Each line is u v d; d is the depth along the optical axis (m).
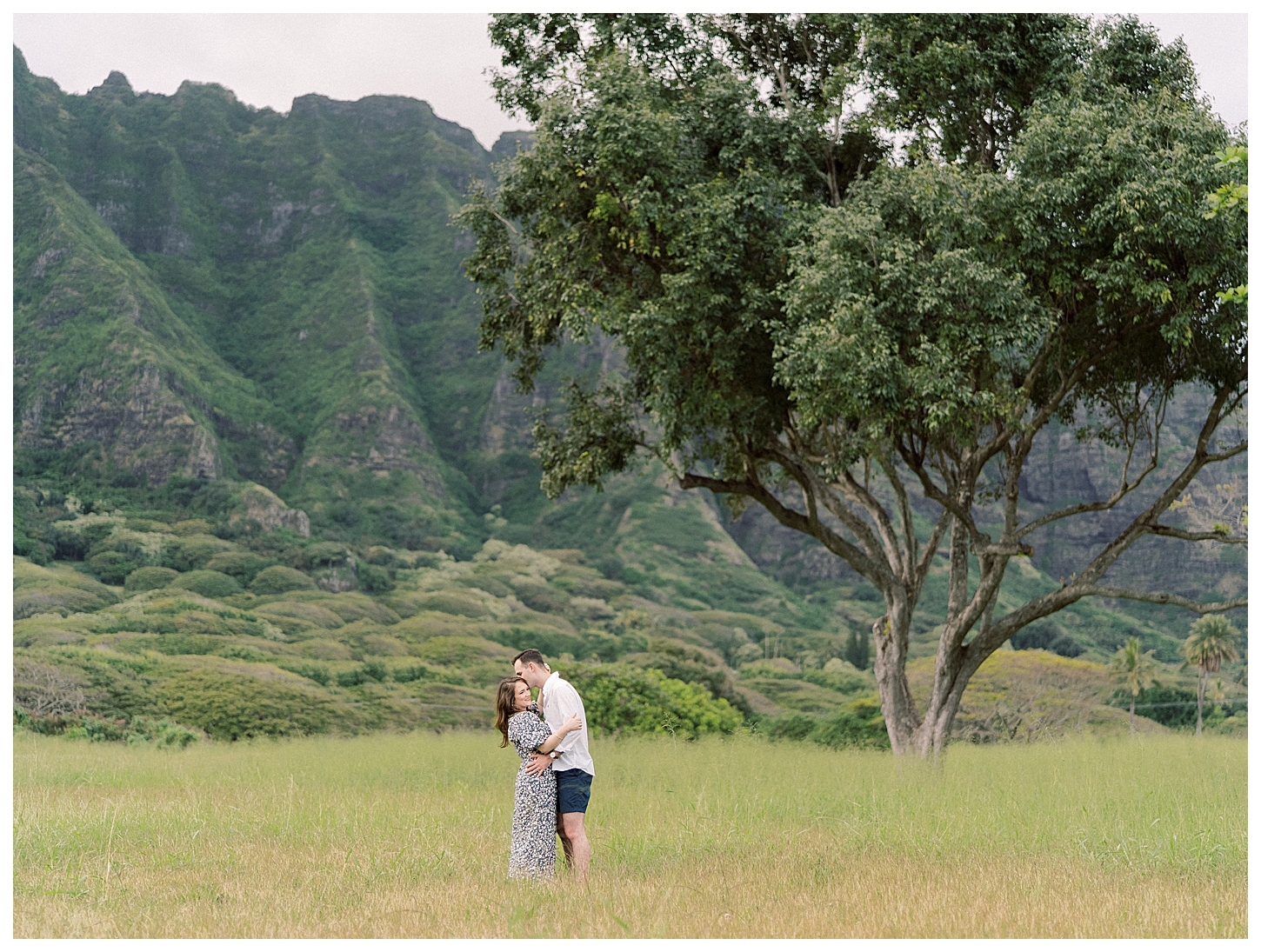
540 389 156.12
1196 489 133.88
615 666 35.31
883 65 15.51
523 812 7.74
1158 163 12.79
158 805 11.14
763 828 9.78
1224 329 13.58
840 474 17.64
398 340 165.50
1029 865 8.23
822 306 13.34
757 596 126.94
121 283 140.50
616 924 6.39
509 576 120.62
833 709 75.31
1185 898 7.22
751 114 15.85
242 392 146.38
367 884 7.54
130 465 123.69
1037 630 113.12
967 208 13.49
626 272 16.22
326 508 131.00
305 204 181.88
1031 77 15.76
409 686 68.50
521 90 17.27
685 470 17.91
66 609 86.56
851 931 6.39
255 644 80.31
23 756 18.42
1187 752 19.22
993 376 14.21
